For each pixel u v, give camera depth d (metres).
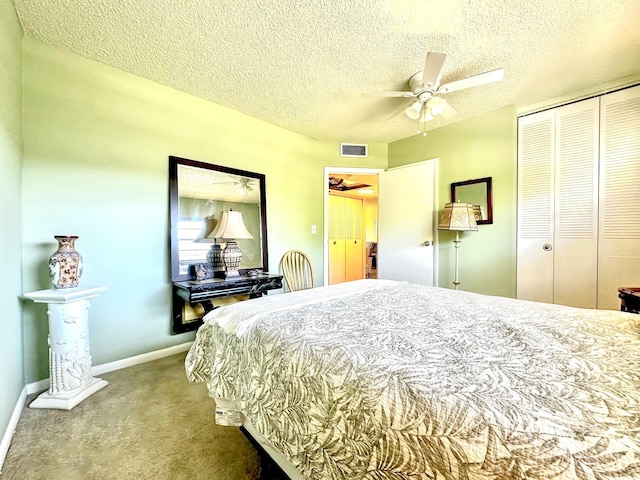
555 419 0.50
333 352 0.81
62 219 1.91
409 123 3.10
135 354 2.24
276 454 1.03
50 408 1.62
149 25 1.66
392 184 3.61
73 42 1.82
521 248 2.71
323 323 1.06
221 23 1.64
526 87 2.34
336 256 5.87
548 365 0.71
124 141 2.17
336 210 5.91
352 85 2.32
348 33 1.71
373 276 6.81
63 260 1.71
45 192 1.84
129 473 1.18
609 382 0.62
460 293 1.62
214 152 2.70
